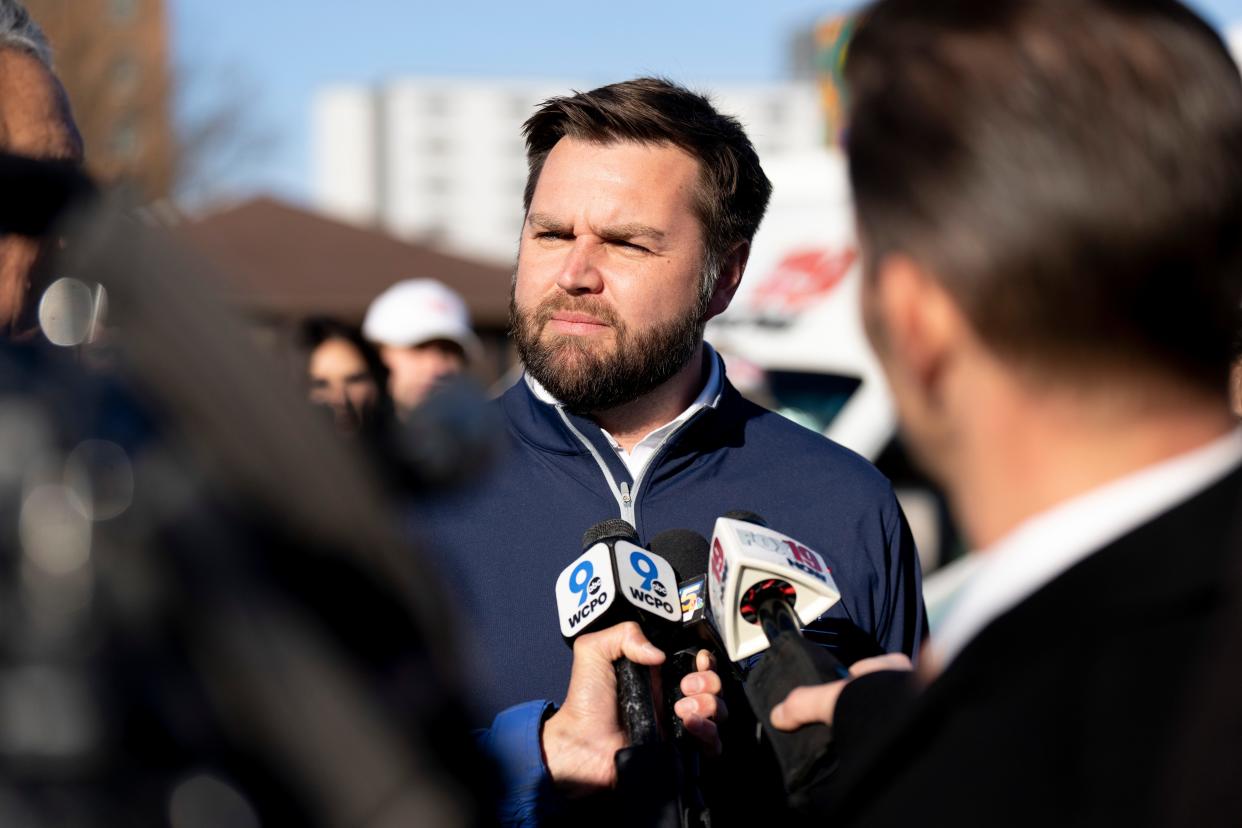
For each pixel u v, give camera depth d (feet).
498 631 7.61
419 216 175.52
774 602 5.92
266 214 45.03
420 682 2.88
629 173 7.75
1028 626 3.16
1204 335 3.25
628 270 7.73
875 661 5.01
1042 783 3.01
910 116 3.36
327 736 2.57
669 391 8.10
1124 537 3.16
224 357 2.69
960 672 3.27
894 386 3.75
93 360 2.73
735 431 8.38
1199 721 2.81
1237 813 2.69
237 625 2.57
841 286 19.69
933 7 3.45
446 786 2.76
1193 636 2.97
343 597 2.75
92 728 2.42
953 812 3.15
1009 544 3.43
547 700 7.29
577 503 7.89
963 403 3.51
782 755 4.98
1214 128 3.15
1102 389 3.27
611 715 6.23
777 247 20.79
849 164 3.61
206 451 2.66
